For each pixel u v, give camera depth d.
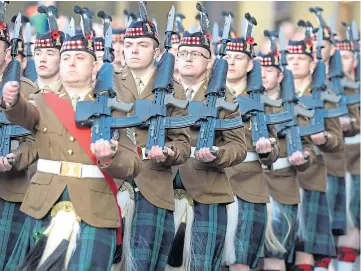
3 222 21.02
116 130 17.94
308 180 26.59
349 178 30.22
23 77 21.53
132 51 21.17
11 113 17.53
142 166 19.61
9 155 20.33
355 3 39.50
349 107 30.30
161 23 37.31
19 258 18.59
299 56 27.22
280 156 24.91
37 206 18.00
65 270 17.72
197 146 21.14
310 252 26.23
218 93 21.28
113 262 20.17
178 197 21.41
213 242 21.39
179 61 21.94
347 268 29.39
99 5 34.22
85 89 18.41
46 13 21.70
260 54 25.09
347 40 32.03
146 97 20.95
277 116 23.16
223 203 21.53
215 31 24.89
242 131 21.53
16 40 18.92
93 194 17.94
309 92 27.25
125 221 20.34
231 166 21.50
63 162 17.98
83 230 17.83
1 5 20.73
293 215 24.97
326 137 25.70
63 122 18.00
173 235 21.06
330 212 28.80
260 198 23.09
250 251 22.95
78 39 18.34
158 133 20.41
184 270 21.36
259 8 38.25
